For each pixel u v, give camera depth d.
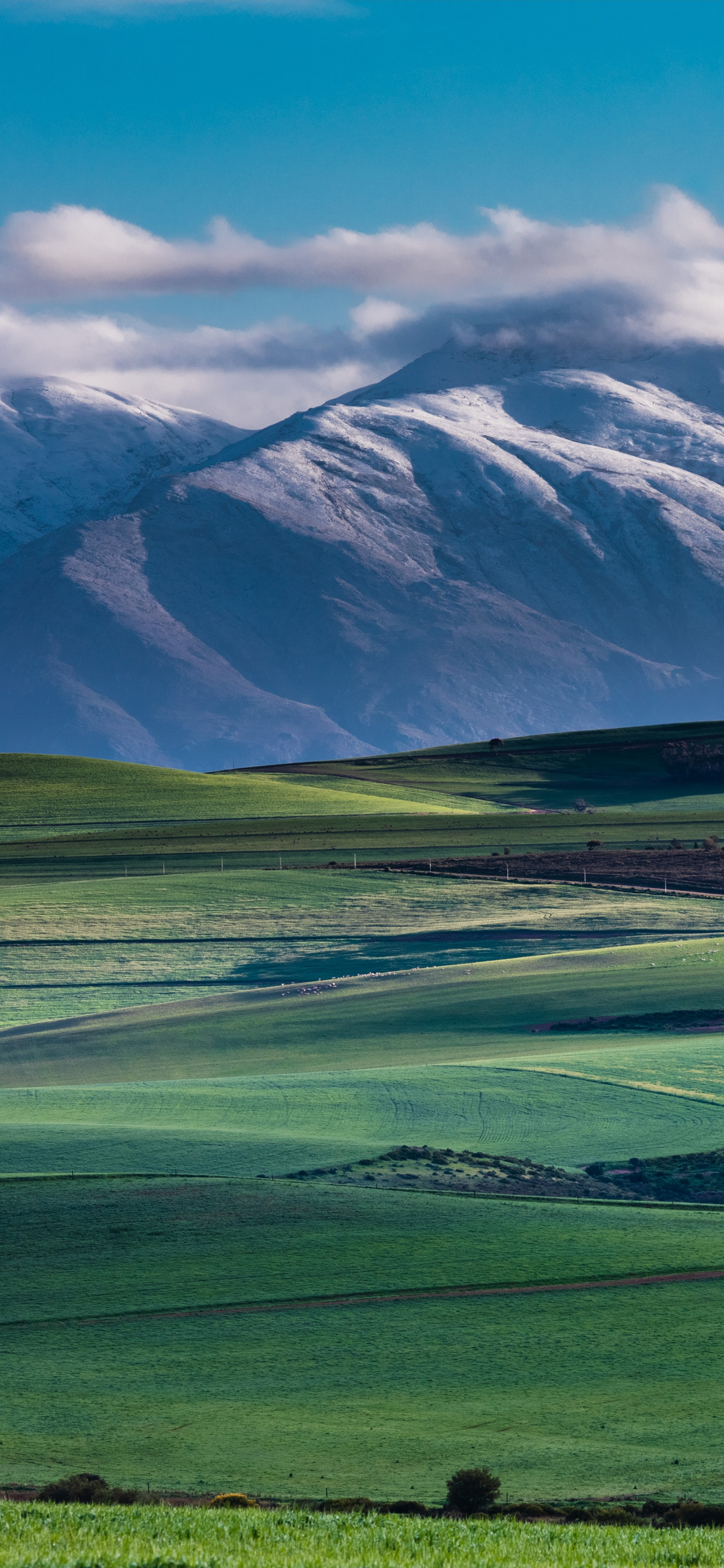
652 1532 35.66
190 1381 60.44
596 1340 64.12
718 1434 54.88
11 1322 66.88
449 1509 47.06
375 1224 79.81
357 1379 60.62
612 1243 76.94
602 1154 97.69
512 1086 115.56
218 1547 31.02
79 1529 33.53
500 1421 56.44
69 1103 114.81
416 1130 104.06
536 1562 29.61
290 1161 93.94
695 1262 73.81
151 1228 78.94
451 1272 72.56
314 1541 32.25
